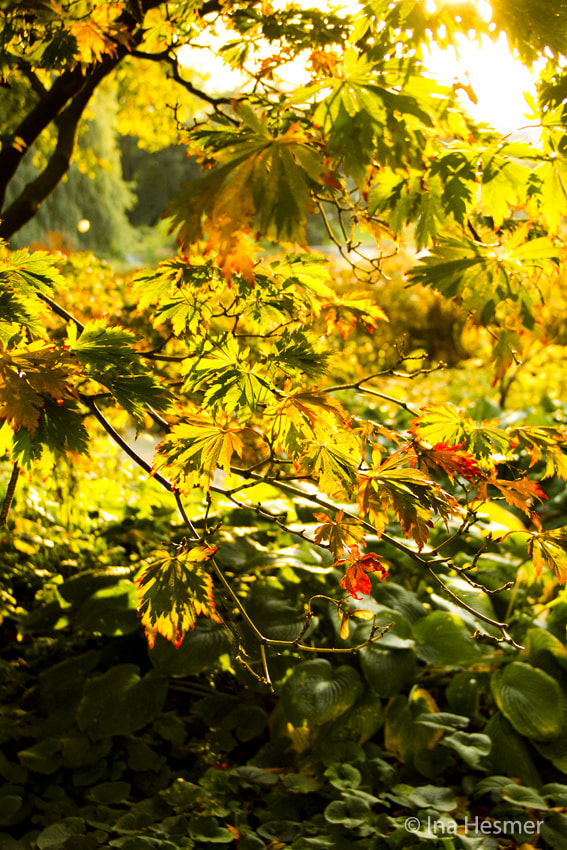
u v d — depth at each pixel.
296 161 1.19
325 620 3.72
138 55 3.09
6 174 3.50
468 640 3.63
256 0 2.48
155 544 4.31
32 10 2.43
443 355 12.65
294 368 1.82
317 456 1.69
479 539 4.25
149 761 3.28
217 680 3.97
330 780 3.10
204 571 1.68
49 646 4.09
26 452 1.53
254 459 4.19
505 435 1.85
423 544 1.60
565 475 1.83
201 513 4.43
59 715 3.51
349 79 1.31
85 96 3.77
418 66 1.32
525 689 3.46
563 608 3.96
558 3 1.34
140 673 3.81
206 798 3.04
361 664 3.65
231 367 1.77
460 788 3.26
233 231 1.13
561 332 10.12
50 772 3.15
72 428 1.52
